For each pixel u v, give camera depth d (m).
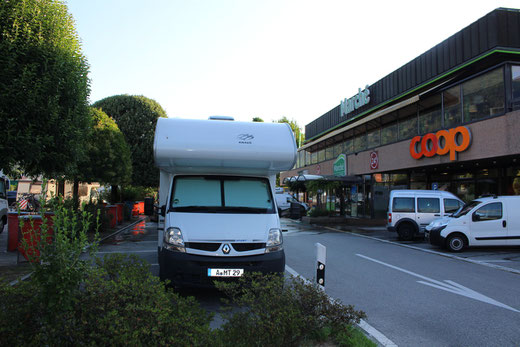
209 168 6.56
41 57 6.97
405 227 14.39
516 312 5.45
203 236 5.48
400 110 19.20
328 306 3.75
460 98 14.84
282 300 3.54
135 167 28.88
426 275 8.00
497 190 15.36
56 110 6.90
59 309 2.62
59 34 7.41
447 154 15.07
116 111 29.42
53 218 2.97
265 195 6.61
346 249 11.82
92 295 2.81
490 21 13.43
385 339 4.30
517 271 8.54
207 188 6.52
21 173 7.94
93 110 16.14
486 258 10.31
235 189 6.57
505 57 13.51
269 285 3.70
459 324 4.89
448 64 15.73
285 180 27.84
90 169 15.19
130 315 2.73
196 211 6.11
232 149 6.12
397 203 14.55
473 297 6.26
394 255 10.72
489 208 11.25
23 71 6.47
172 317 2.89
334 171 27.02
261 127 6.41
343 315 3.73
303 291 3.73
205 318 3.27
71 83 7.47
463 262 9.70
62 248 2.74
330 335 3.79
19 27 6.79
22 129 6.64
